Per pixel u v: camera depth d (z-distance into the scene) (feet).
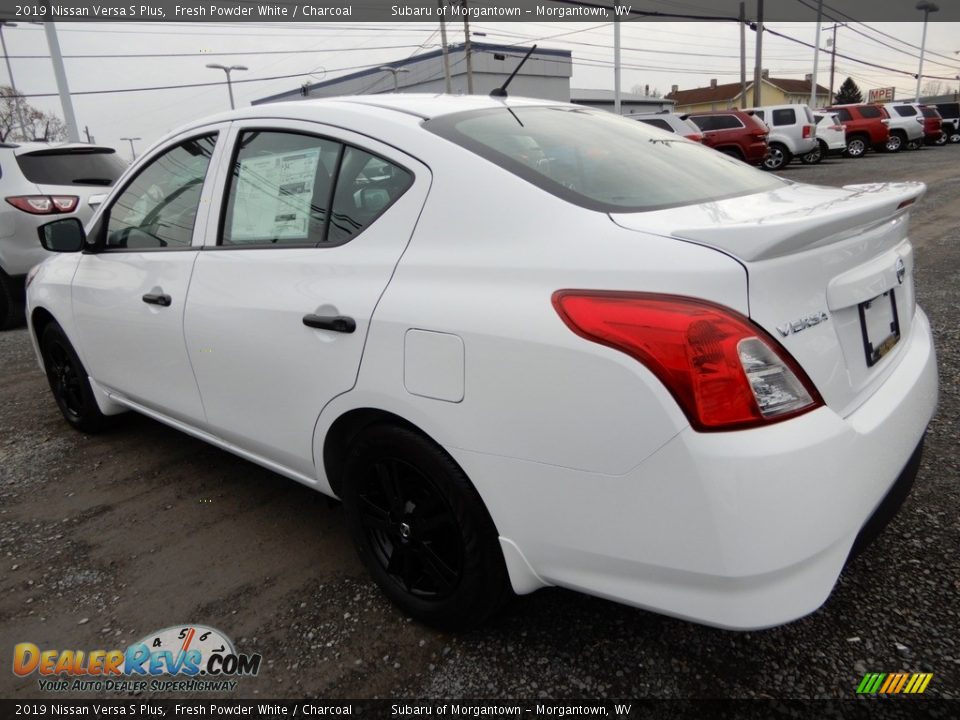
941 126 91.40
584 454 5.24
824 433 4.97
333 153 7.48
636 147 7.79
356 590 7.91
